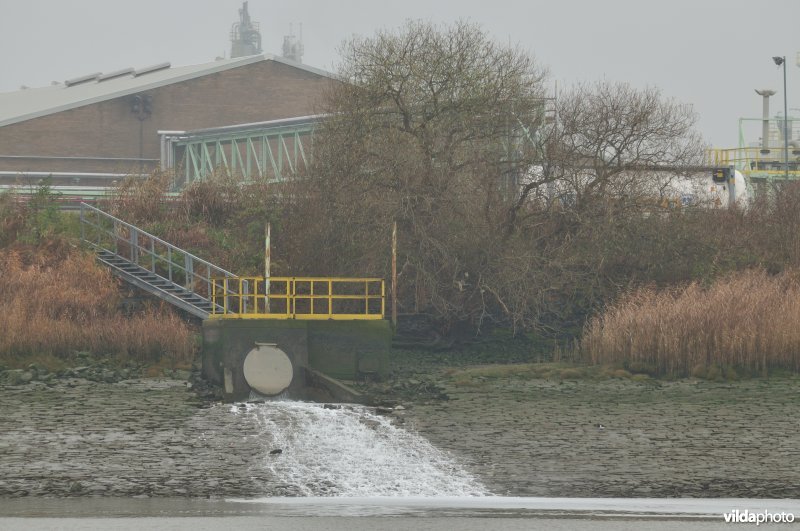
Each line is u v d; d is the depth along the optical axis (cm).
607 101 6034
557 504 2886
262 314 4691
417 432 3784
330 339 4688
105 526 2638
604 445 3569
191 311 5456
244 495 2962
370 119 6034
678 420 3984
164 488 3023
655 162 6056
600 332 5247
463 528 2648
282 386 4550
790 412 4128
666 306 5116
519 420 3997
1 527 2627
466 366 5384
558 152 5956
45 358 4906
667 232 6022
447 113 6034
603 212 5956
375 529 2636
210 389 4578
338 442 3616
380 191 5919
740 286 5284
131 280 5638
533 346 5862
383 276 5772
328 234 5919
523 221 6047
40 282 5291
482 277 5856
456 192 5853
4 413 4000
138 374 4853
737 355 4922
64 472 3167
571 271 5922
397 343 5888
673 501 2920
